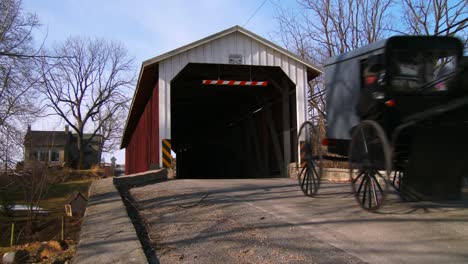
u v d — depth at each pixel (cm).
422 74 604
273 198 778
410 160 603
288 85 1548
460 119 579
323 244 464
